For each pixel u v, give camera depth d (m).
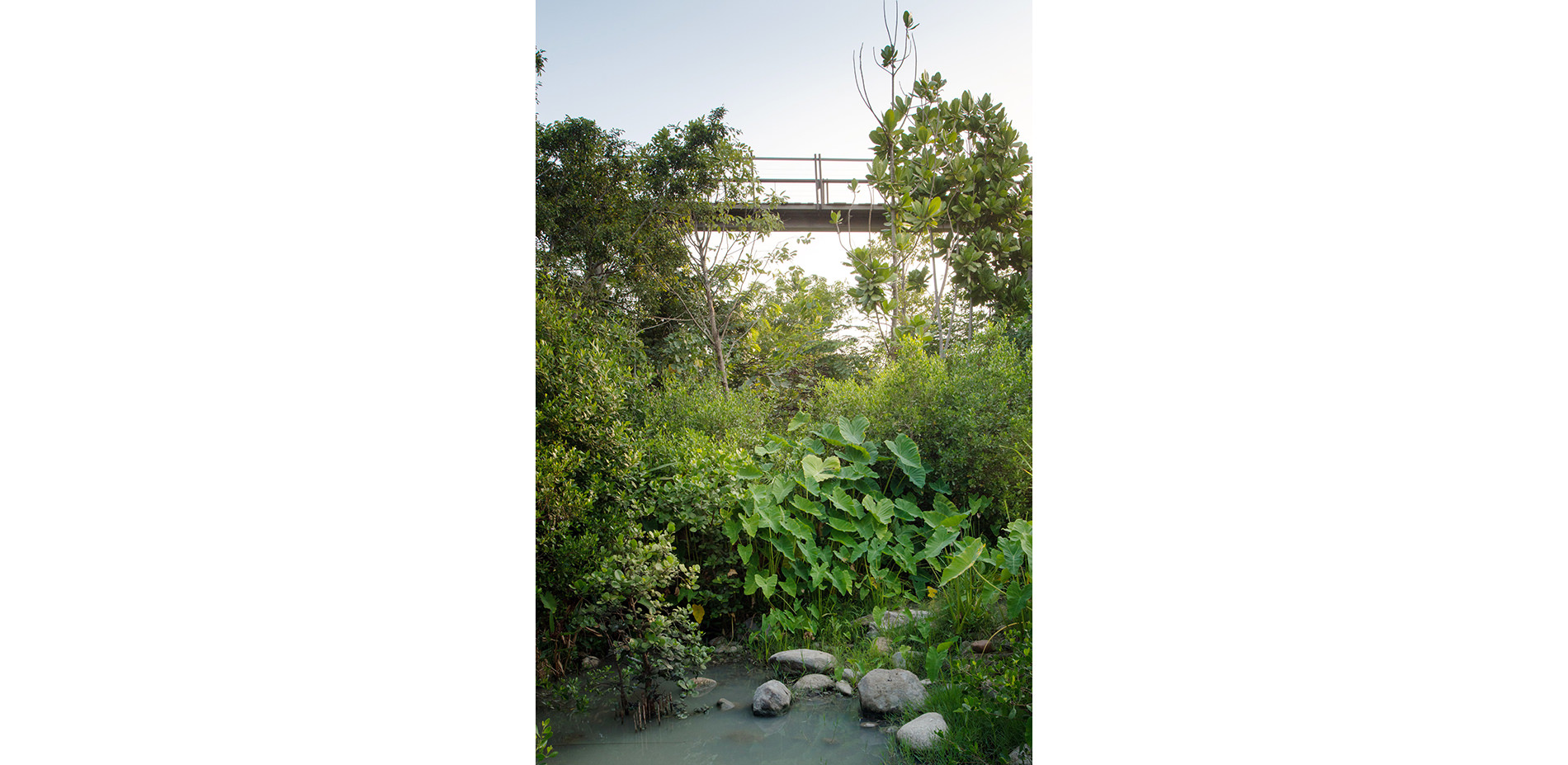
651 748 2.46
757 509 3.43
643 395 4.23
